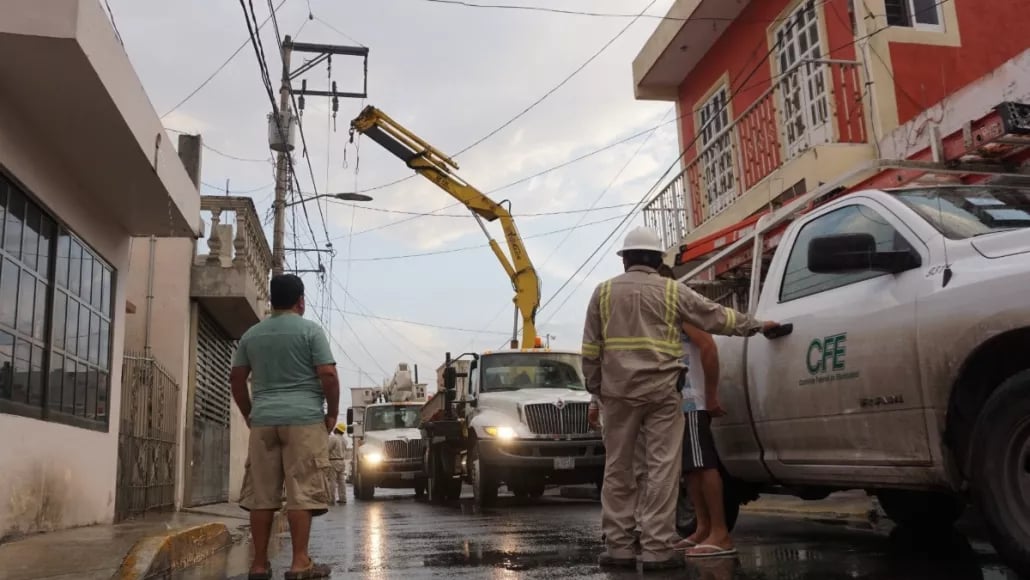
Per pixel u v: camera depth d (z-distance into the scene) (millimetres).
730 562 4953
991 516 3699
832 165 10891
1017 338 3701
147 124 7879
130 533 7102
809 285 5078
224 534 7723
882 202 4719
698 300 4898
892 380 4234
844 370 4539
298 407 5102
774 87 12438
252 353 5227
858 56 11703
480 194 18641
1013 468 3637
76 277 8445
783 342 5059
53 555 5699
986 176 5480
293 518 5047
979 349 3795
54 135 7391
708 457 5242
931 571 4438
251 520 5137
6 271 6785
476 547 6633
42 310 7570
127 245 10062
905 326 4184
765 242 6359
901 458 4234
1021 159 8648
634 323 4805
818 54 12742
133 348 12953
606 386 4855
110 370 9406
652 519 4766
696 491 5527
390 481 20062
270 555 6695
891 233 4543
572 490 16859
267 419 5094
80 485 8242
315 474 5113
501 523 9383
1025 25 12289
